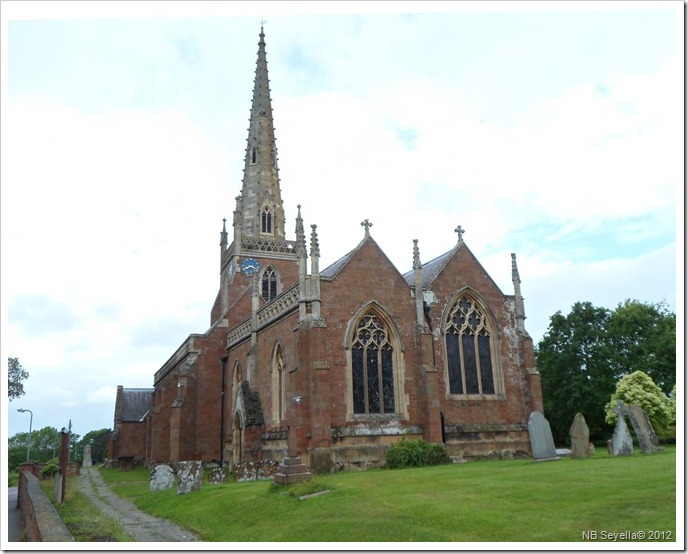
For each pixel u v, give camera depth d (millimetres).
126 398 82250
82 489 39219
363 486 21500
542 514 15102
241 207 65875
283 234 67250
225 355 52625
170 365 62781
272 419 38281
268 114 70250
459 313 39125
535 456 28266
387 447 33469
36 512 16953
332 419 32969
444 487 20172
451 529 14617
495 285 40625
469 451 36000
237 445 43000
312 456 30922
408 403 35188
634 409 28078
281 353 38281
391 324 36312
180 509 24406
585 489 17359
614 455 27469
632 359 56969
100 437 154625
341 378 33906
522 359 39719
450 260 39844
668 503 14852
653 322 59125
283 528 17375
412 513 16406
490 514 15523
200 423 51750
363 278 36344
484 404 37656
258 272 63219
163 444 58219
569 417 59031
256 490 24562
